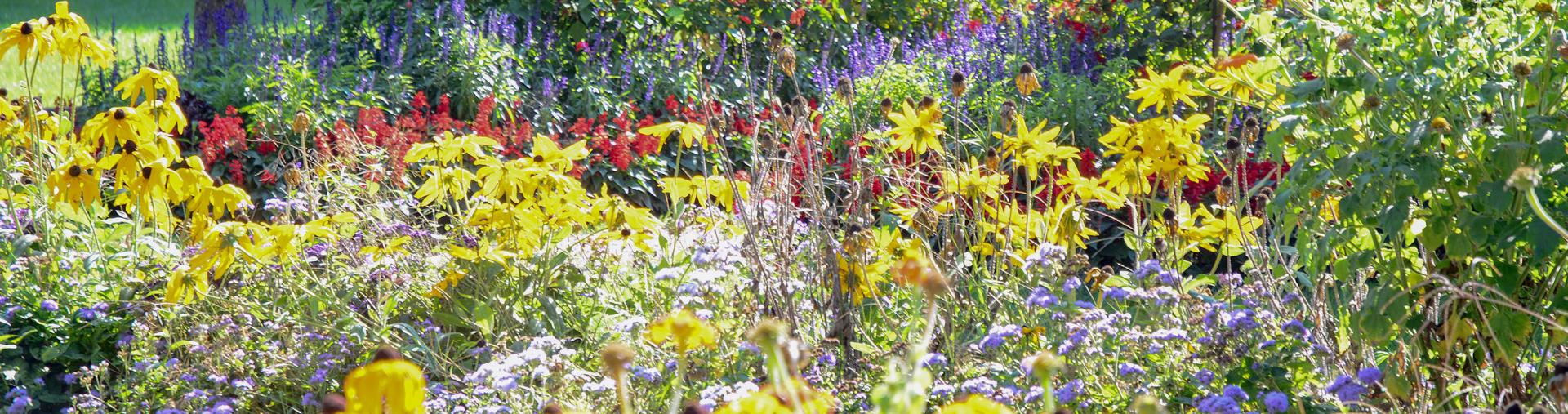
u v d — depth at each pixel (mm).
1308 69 3127
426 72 7039
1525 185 1882
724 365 3297
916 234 3623
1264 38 3105
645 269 3791
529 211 3715
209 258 3424
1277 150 2863
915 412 1438
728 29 7898
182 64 7352
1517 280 2746
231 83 6578
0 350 3578
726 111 6289
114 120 3791
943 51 7906
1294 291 3365
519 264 3758
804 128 3672
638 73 7246
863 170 3721
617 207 3715
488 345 3479
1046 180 5324
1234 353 2977
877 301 3432
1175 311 3490
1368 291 3301
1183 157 3418
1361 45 2814
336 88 6426
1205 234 3662
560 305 3771
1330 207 3080
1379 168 2691
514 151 6109
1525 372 2957
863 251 3387
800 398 1642
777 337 1493
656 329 1742
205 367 3336
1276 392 2674
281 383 3451
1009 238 3695
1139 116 6648
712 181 3740
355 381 1559
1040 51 7633
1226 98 3312
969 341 3402
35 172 4293
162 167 3664
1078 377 3006
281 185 5695
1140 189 3641
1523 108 2793
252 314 3641
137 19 18016
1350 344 3094
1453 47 2834
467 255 3619
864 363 3262
